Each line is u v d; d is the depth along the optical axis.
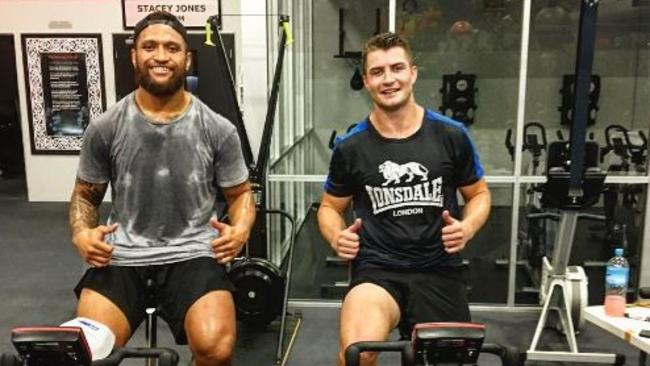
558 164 3.45
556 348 3.68
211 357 2.00
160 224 2.20
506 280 4.74
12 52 7.22
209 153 2.22
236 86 4.37
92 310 2.05
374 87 2.19
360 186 2.29
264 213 3.79
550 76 5.07
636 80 4.99
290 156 5.12
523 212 4.72
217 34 3.59
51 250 5.45
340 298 4.42
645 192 4.19
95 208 2.26
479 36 5.12
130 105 2.16
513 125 5.15
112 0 6.61
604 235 4.93
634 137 4.82
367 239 2.29
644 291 3.02
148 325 2.19
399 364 3.45
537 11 5.01
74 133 6.96
